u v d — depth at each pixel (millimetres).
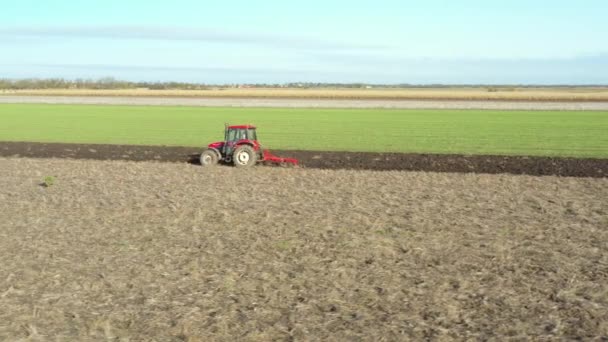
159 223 16156
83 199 19609
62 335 8969
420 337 8898
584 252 13453
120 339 8828
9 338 8859
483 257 13000
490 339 8820
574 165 28844
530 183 23312
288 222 16266
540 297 10539
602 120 55062
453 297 10523
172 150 35000
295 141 38969
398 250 13570
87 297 10484
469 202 19375
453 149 34906
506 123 52281
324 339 8828
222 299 10398
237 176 24844
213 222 16297
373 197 20141
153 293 10680
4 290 10844
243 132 28594
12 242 14172
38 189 21656
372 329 9164
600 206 18812
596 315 9750
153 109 72375
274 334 9000
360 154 32938
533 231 15430
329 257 12930
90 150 35188
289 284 11172
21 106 78375
